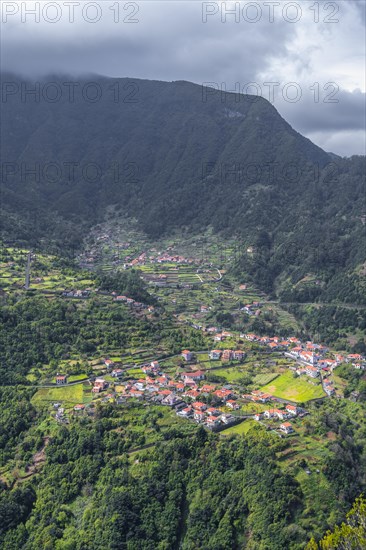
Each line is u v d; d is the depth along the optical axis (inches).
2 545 5487.2
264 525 5172.2
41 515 5733.3
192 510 5521.7
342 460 5866.1
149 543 5300.2
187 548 5285.4
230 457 5915.4
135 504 5575.8
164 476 5851.4
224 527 5275.6
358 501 5388.8
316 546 4638.3
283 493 5344.5
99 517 5516.7
